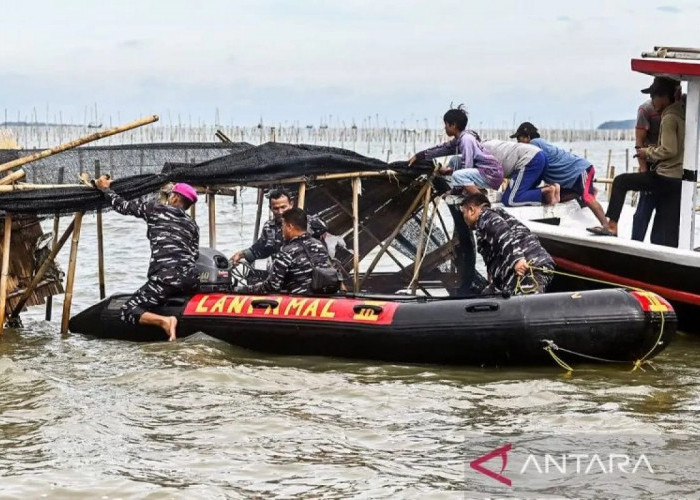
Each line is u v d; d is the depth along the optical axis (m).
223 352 9.73
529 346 9.10
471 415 7.82
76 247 10.82
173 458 6.91
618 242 10.84
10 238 10.66
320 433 7.40
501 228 9.82
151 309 10.25
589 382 8.78
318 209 12.15
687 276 10.32
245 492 6.31
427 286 12.48
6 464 6.82
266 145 11.20
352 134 71.19
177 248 10.22
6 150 11.10
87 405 8.11
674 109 11.05
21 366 9.28
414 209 12.05
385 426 7.57
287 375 8.93
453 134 12.12
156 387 8.58
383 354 9.47
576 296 9.22
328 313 9.62
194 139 63.00
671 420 7.64
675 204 11.23
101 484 6.43
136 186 10.62
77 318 10.82
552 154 12.59
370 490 6.34
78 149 11.17
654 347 9.14
